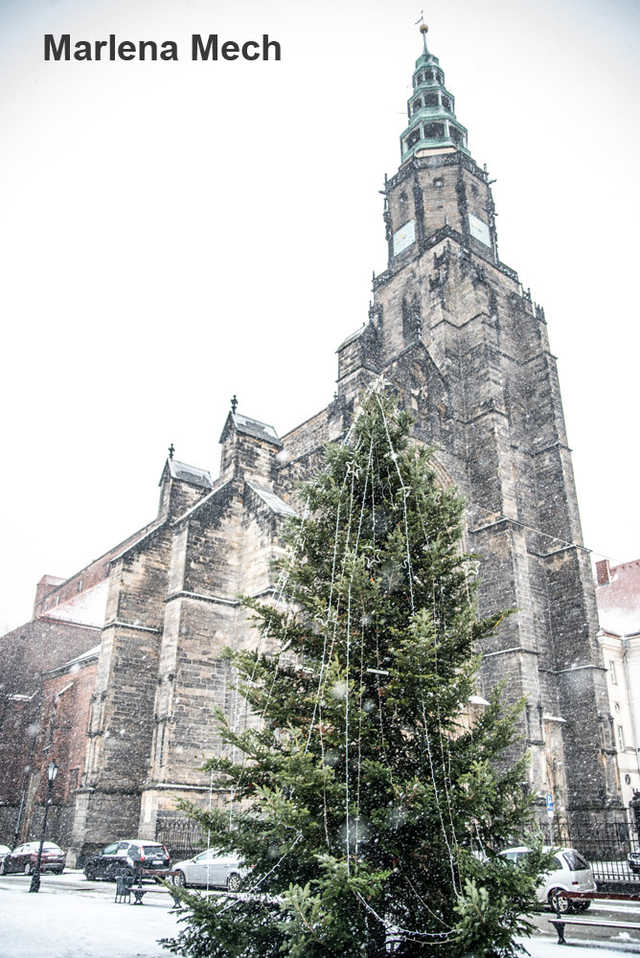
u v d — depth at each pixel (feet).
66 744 151.02
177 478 135.33
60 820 141.59
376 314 188.65
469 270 170.50
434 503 43.88
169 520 130.62
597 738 127.44
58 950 41.83
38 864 80.28
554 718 128.98
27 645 185.98
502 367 164.76
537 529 150.41
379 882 32.12
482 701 111.04
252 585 112.06
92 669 151.74
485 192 201.05
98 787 106.22
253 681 43.42
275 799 33.63
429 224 190.39
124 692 112.88
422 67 223.92
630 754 175.52
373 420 46.44
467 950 30.09
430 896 34.68
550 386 162.61
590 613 138.41
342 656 39.93
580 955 45.50
